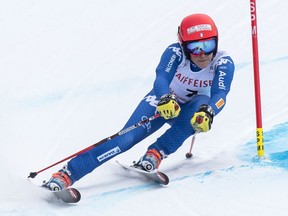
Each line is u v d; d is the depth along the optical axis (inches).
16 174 640.4
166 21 1075.9
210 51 568.4
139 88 866.8
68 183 569.6
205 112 553.0
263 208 516.7
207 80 602.9
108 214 534.6
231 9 1082.7
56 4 1195.9
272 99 778.8
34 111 831.7
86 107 829.2
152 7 1132.5
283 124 707.4
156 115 579.8
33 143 738.8
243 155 641.0
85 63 970.7
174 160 653.9
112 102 834.2
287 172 583.5
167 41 1006.4
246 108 765.3
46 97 873.5
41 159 697.0
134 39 1030.4
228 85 585.9
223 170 608.1
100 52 1002.1
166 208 537.3
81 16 1136.2
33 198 574.9
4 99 875.4
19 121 804.0
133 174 614.5
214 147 674.8
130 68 932.0
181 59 601.3
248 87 822.5
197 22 568.1
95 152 581.3
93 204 557.9
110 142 586.6
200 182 585.9
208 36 563.5
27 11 1181.1
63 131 768.9
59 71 952.3
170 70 599.2
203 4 1115.9
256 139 661.9
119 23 1092.5
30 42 1061.8
